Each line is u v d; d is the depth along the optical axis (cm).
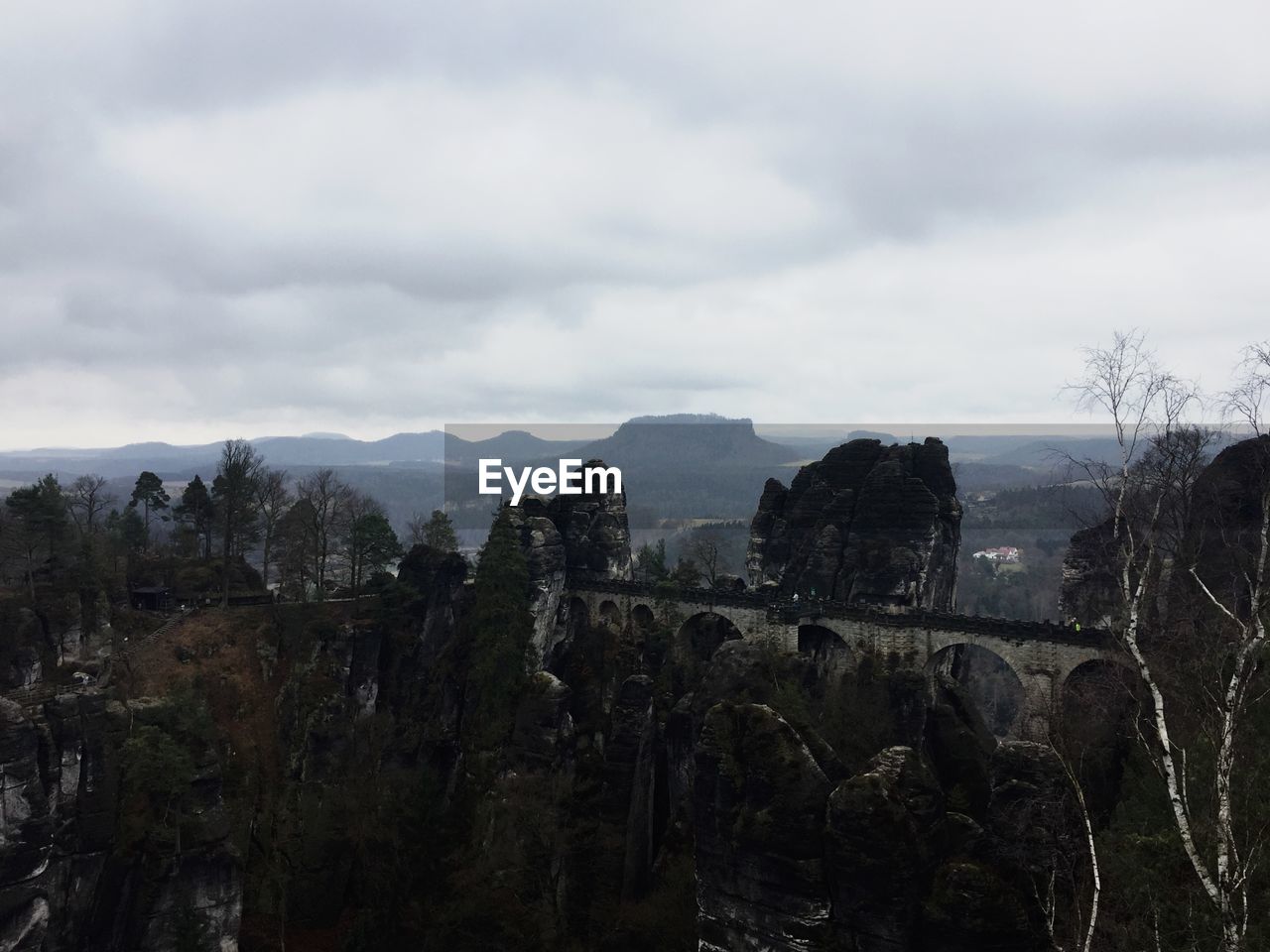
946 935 5031
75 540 10000
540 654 11200
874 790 5253
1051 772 5719
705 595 10712
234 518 11344
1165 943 3581
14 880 7275
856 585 10175
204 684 9425
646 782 8725
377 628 10650
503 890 7881
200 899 7938
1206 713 4125
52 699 7844
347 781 9731
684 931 6819
